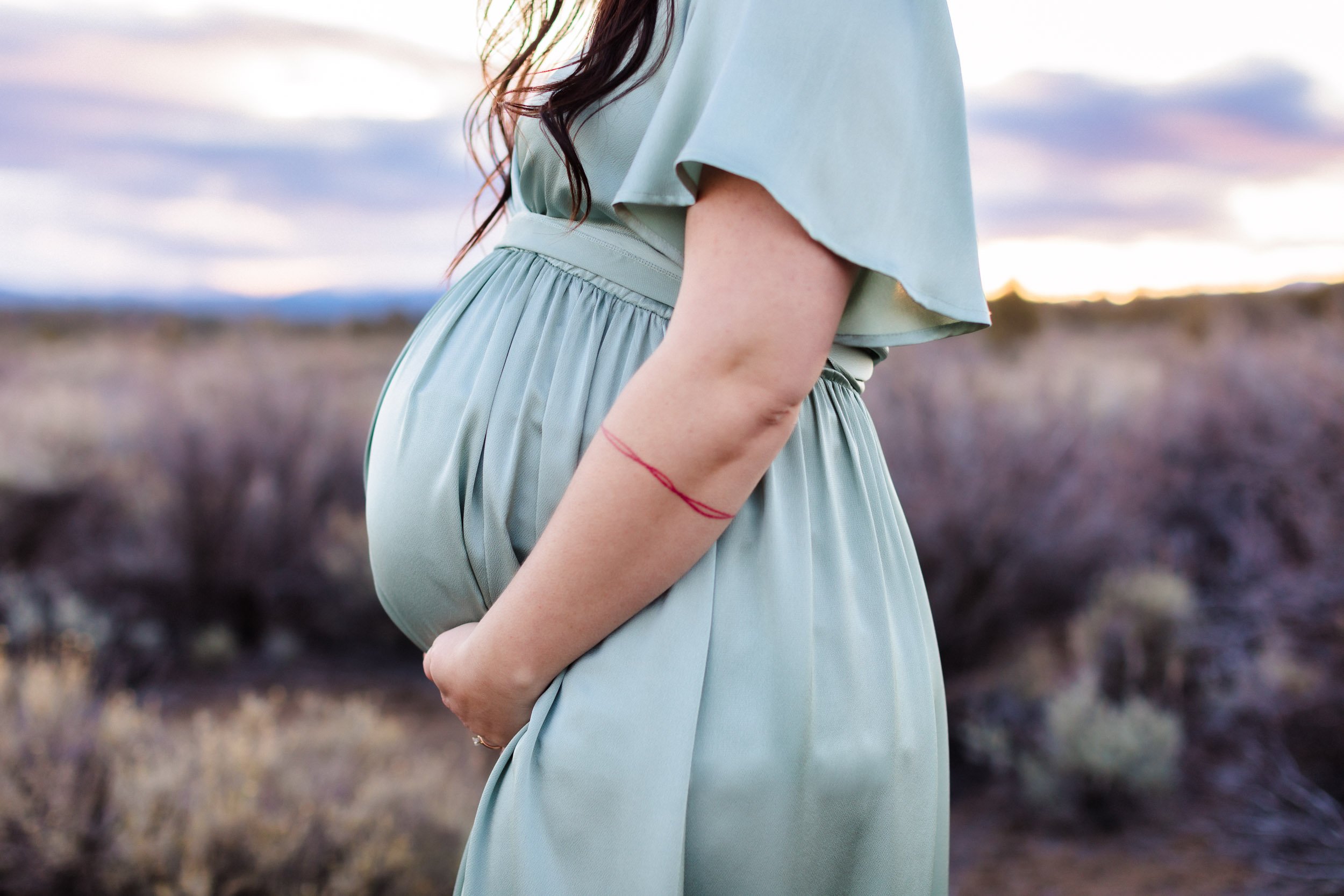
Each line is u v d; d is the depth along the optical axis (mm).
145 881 2572
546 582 766
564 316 886
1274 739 3635
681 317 718
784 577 811
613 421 735
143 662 4941
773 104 701
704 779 776
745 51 717
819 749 795
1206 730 3887
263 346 10781
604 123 843
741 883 782
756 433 710
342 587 5578
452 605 937
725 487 727
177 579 5445
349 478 6348
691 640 786
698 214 731
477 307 958
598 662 796
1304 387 5168
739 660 799
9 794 2680
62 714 3098
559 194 905
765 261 696
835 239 699
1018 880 3139
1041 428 4941
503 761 843
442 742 4207
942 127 793
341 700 4789
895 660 858
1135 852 3242
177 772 2875
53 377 11484
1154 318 12406
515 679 801
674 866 749
